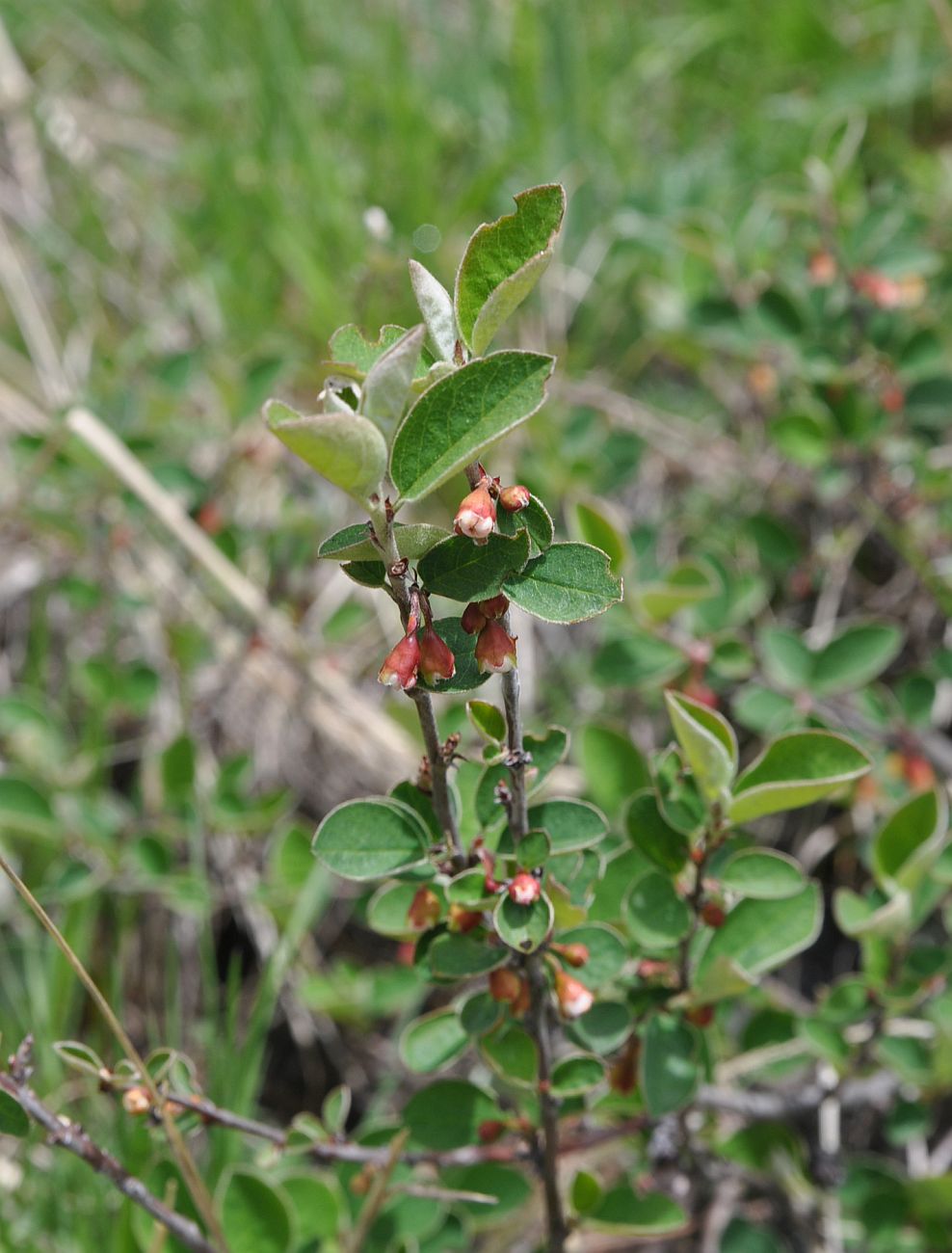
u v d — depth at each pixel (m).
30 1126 0.34
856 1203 0.43
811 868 0.56
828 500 0.60
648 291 0.67
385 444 0.27
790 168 0.72
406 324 0.64
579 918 0.34
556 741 0.33
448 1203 0.41
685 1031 0.37
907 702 0.49
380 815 0.32
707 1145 0.43
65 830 0.51
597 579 0.28
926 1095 0.44
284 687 0.59
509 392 0.27
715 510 0.64
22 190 0.79
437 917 0.33
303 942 0.56
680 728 0.34
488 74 0.80
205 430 0.65
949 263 0.62
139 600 0.58
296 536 0.59
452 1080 0.38
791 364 0.58
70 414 0.54
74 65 0.88
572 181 0.74
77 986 0.50
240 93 0.79
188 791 0.52
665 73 0.81
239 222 0.72
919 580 0.59
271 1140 0.40
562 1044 0.46
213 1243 0.38
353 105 0.77
